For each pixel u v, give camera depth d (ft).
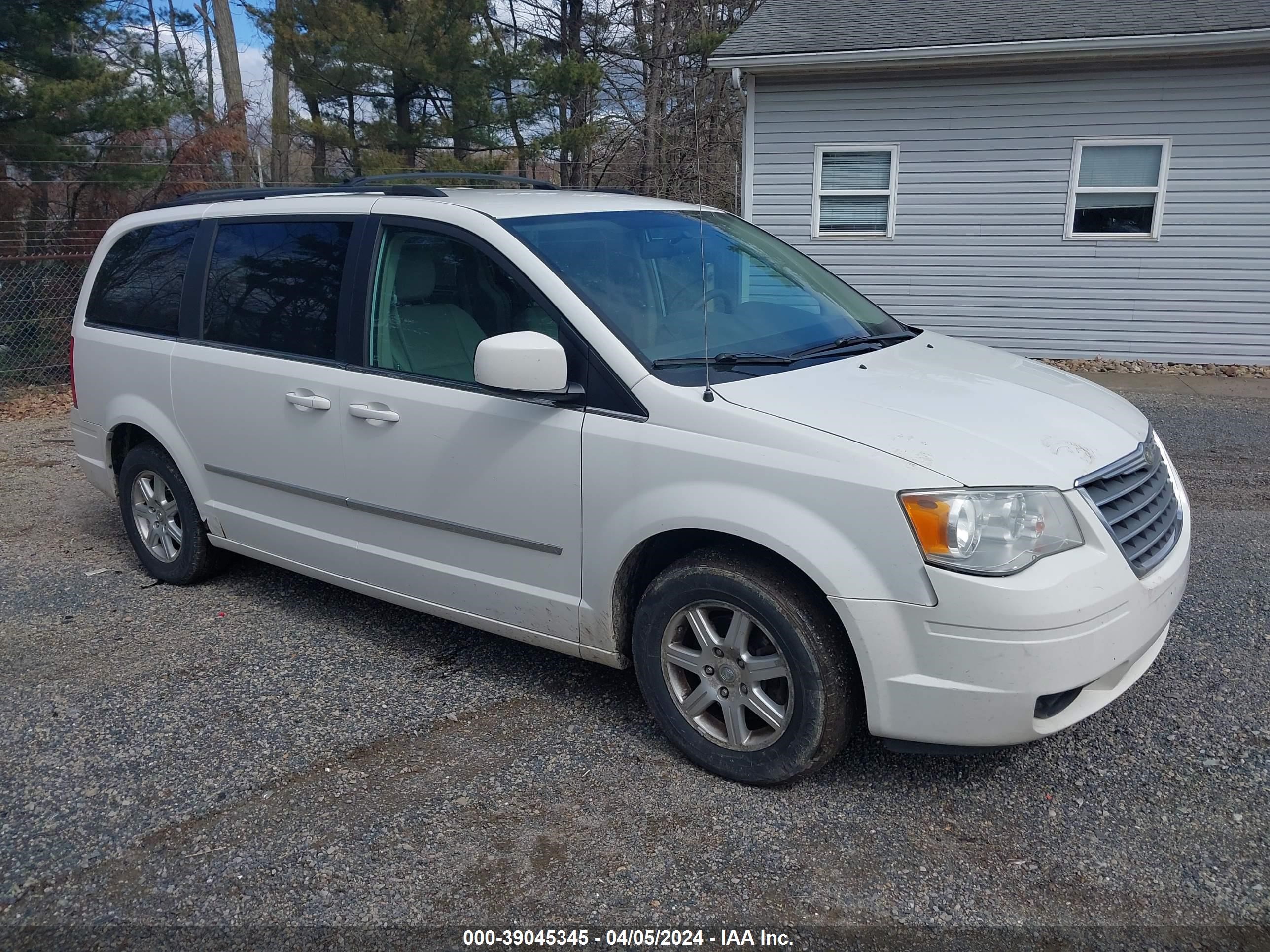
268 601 15.53
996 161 38.78
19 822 9.84
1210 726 11.20
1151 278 38.40
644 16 72.54
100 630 14.49
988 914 8.38
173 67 55.21
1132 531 9.61
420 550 12.39
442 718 11.75
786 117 40.37
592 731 11.40
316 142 58.23
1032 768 10.50
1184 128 36.65
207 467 14.78
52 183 38.11
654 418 10.16
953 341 13.75
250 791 10.31
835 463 9.19
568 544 10.91
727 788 10.24
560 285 10.94
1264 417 28.48
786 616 9.50
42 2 37.24
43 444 27.20
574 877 8.91
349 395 12.57
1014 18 38.29
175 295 15.16
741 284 12.75
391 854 9.26
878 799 10.02
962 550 8.75
